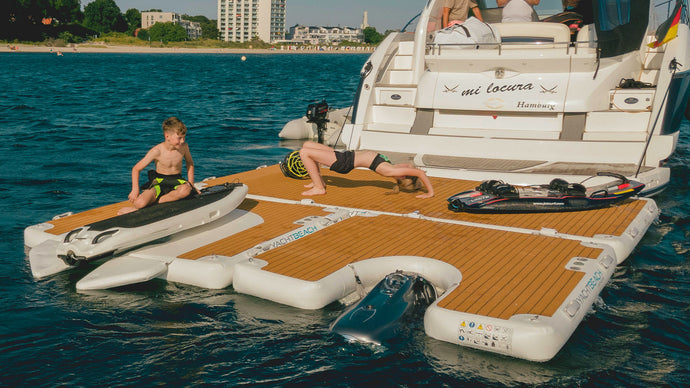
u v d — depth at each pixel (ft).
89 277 16.35
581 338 13.85
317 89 109.40
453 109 28.04
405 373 12.30
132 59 330.54
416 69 29.81
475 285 14.71
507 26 29.66
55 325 14.37
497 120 27.50
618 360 12.95
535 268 15.76
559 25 28.76
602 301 15.83
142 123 56.59
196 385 11.91
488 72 27.48
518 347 12.57
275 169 29.07
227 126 55.16
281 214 21.06
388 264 16.63
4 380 12.01
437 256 16.74
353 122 30.07
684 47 26.86
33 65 214.90
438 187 24.39
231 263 16.43
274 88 110.32
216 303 15.49
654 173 24.26
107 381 12.02
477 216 20.63
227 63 284.00
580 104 25.93
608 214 20.65
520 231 18.93
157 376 12.23
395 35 31.81
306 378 12.13
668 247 20.20
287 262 16.37
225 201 19.79
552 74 26.55
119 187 30.25
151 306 15.38
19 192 28.76
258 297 15.75
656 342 13.75
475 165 26.02
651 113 25.40
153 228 17.31
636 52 28.30
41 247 18.22
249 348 13.30
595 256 16.57
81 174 33.17
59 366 12.57
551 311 13.26
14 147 41.86
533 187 21.70
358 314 14.03
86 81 127.13
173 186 18.88
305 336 13.79
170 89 105.40
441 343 13.37
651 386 12.01
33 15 508.53
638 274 17.76
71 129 51.67
